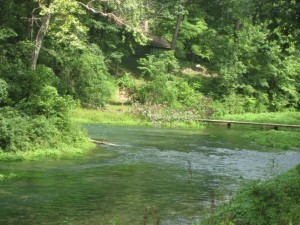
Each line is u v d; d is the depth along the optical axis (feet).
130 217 32.94
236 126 122.01
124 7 99.96
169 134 93.35
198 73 176.65
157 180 46.62
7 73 68.08
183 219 32.65
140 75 165.37
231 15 167.84
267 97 176.35
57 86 110.42
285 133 95.96
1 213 32.89
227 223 24.73
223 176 49.93
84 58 119.55
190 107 129.29
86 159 58.13
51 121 64.03
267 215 25.91
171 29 179.63
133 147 71.41
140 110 113.09
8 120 57.62
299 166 36.52
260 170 54.34
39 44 92.99
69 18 85.35
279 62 173.88
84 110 114.42
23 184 42.24
